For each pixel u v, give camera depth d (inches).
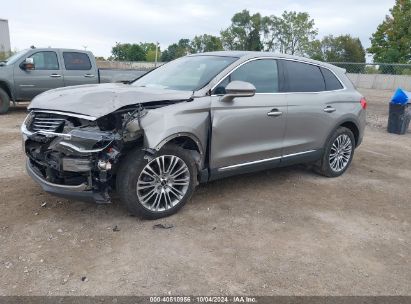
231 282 129.2
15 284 123.4
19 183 203.6
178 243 150.9
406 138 398.6
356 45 2144.4
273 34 2297.0
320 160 234.7
